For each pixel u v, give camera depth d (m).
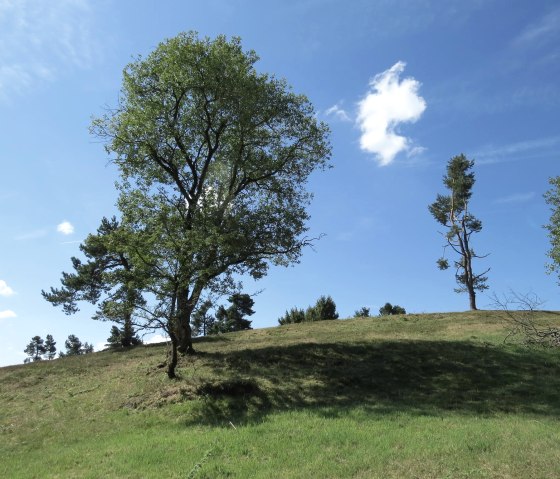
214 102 23.02
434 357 21.20
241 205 22.17
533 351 21.73
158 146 23.09
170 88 23.05
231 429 13.41
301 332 32.06
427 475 8.92
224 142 24.38
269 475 9.43
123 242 18.86
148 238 18.27
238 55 23.30
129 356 27.38
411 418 13.58
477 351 22.02
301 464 10.01
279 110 23.83
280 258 24.56
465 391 17.00
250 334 33.56
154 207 19.33
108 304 17.67
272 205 23.86
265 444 11.52
